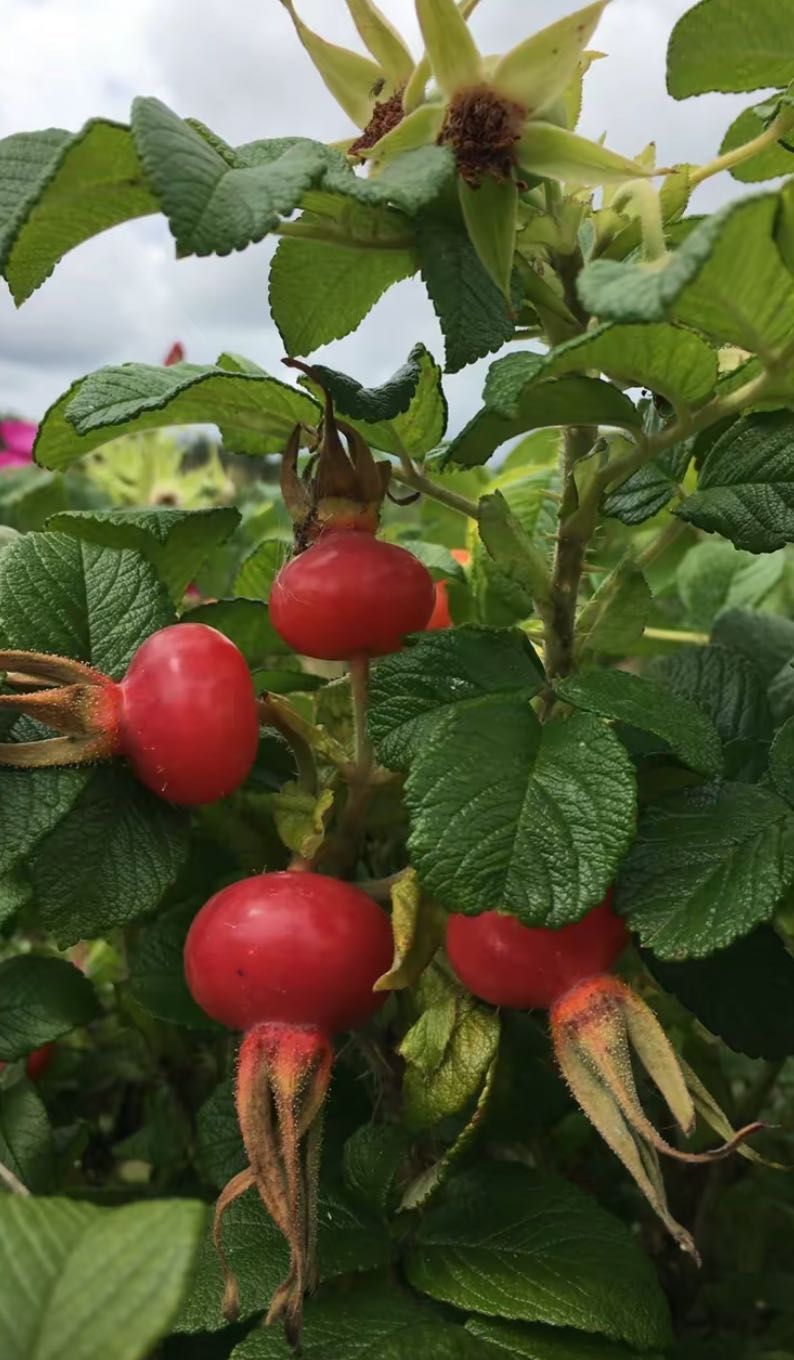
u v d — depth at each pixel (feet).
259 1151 0.37
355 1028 0.42
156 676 0.40
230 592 0.97
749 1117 0.60
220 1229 0.41
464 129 0.37
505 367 0.36
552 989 0.38
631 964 0.45
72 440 0.50
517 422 0.40
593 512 0.42
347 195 0.32
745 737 0.51
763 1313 0.62
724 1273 0.61
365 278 0.45
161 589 0.45
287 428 0.50
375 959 0.39
